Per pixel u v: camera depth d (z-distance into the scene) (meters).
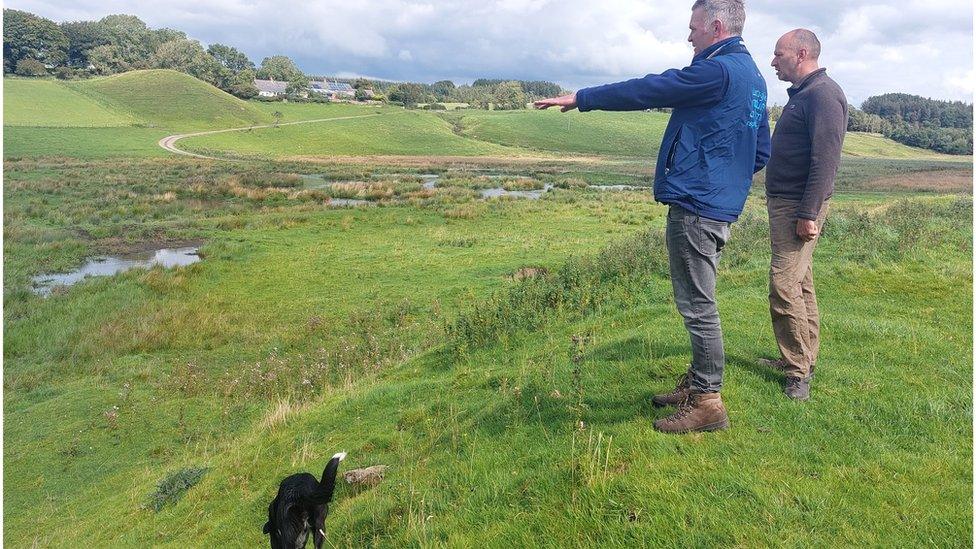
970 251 9.98
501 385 6.94
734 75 3.43
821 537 3.01
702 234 3.63
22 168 54.56
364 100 196.88
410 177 61.59
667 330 6.88
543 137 140.12
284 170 65.38
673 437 4.00
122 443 10.15
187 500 6.98
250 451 7.83
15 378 13.14
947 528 3.03
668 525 3.20
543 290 11.54
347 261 23.12
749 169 3.65
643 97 3.44
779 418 4.27
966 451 3.77
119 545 6.32
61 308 17.59
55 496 8.62
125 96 127.75
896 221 13.05
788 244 4.51
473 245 25.97
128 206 36.81
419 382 8.48
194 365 13.31
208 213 35.16
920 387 4.77
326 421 7.91
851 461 3.69
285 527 3.82
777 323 4.64
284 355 13.95
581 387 5.28
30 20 148.25
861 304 7.89
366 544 4.14
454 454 5.07
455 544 3.52
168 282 19.81
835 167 4.18
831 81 4.27
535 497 3.77
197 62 164.00
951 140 143.12
